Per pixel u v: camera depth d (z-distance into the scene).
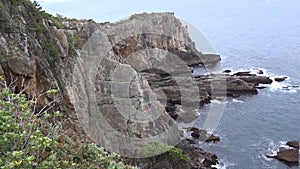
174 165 19.41
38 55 17.19
